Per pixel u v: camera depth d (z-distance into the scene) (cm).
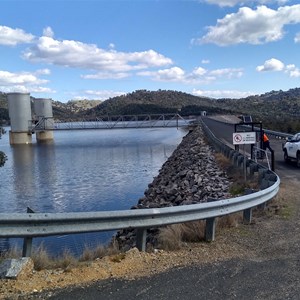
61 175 4203
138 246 712
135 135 13262
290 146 2358
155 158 5578
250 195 912
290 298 504
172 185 2336
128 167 4659
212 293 522
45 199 2844
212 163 2581
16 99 11481
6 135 17412
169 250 736
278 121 6475
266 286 548
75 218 602
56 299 499
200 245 768
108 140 10656
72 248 1170
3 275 559
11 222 565
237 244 776
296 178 1809
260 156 2222
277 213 1059
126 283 559
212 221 794
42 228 588
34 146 9744
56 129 11444
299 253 714
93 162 5403
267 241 796
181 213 727
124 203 2556
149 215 679
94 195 2898
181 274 599
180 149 4734
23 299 497
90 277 583
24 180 3916
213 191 1716
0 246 1155
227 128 6062
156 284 555
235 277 586
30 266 589
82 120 19675
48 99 12850
